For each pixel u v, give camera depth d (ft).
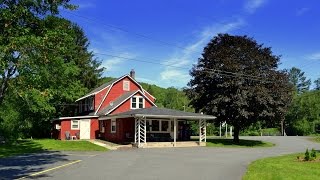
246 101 143.02
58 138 164.25
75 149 113.19
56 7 63.72
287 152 110.22
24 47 54.54
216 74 149.48
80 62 221.46
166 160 81.61
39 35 61.72
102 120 159.53
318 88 395.34
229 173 60.54
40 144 123.85
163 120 148.97
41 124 182.80
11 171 62.18
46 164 72.74
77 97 181.98
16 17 56.85
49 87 73.82
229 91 146.61
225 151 111.96
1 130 143.02
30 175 57.47
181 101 331.16
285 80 151.64
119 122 143.43
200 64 158.81
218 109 149.07
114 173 59.82
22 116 157.38
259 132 266.36
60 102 184.96
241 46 151.43
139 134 126.62
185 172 61.46
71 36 66.13
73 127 158.71
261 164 72.33
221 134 257.55
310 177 53.98
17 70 54.80
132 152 104.63
